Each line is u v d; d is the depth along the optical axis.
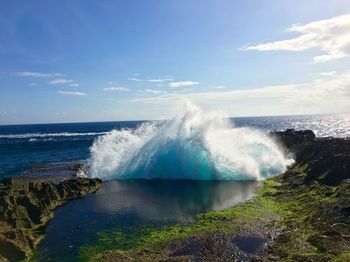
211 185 29.62
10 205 20.00
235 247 16.02
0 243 15.92
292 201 22.52
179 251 15.89
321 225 17.12
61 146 83.75
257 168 32.66
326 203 19.73
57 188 26.20
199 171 32.88
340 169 24.72
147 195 26.41
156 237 17.66
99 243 17.23
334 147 30.33
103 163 35.12
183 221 19.88
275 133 47.31
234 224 18.92
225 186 29.05
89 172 35.69
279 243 16.05
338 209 18.44
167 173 33.44
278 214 20.22
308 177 26.38
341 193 20.77
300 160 33.50
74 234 18.56
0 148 81.75
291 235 16.67
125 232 18.53
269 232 17.56
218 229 18.30
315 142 34.81
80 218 21.09
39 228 19.61
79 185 27.80
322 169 25.98
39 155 65.00
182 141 33.84
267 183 28.92
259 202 23.14
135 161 34.50
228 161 32.72
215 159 32.88
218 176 32.44
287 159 35.88
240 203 23.17
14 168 48.16
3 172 44.50
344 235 15.80
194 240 17.03
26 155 65.75
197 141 33.59
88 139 108.25
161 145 34.19
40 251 16.59
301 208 20.50
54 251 16.55
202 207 22.64
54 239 17.97
